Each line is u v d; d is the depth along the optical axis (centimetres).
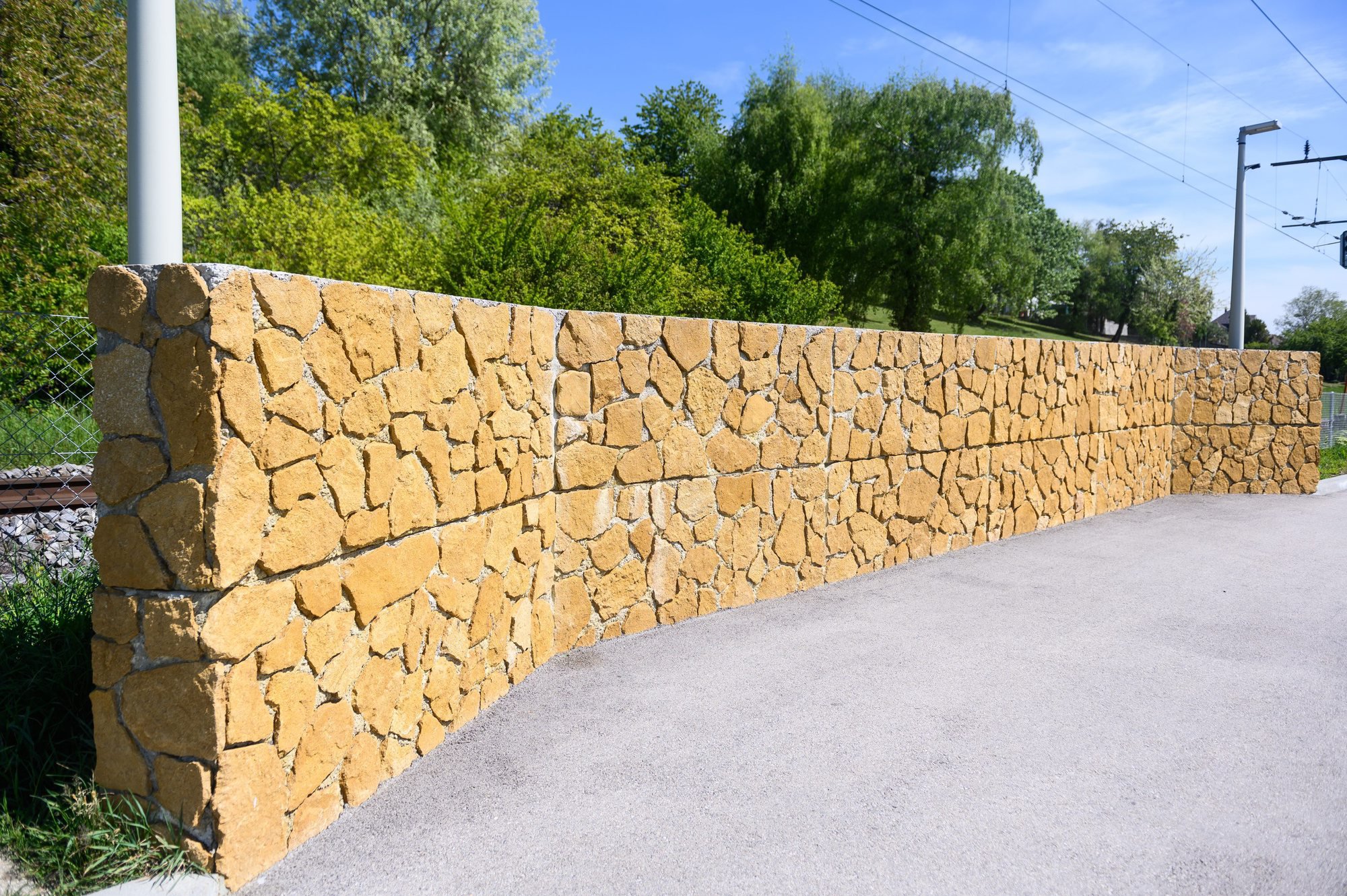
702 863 290
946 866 292
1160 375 1177
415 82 2928
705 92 4300
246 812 262
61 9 1250
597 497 518
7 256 1224
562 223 1370
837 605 629
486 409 404
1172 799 344
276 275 262
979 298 3334
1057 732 409
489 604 421
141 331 248
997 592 676
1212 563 795
